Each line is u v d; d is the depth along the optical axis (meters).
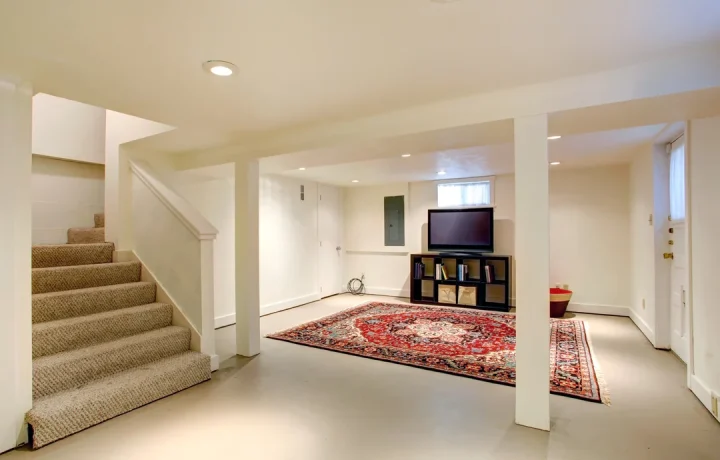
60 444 2.00
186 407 2.43
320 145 2.92
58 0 1.30
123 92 2.20
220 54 1.75
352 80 2.06
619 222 5.07
